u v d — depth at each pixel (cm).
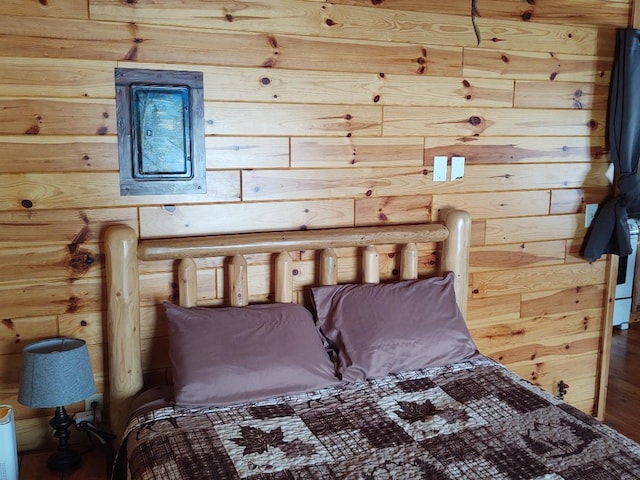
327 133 249
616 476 162
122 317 217
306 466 165
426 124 267
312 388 213
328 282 249
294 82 240
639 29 295
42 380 191
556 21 285
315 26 240
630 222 440
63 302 220
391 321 236
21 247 213
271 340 216
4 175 207
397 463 167
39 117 208
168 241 222
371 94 254
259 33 231
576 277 317
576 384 328
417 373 229
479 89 275
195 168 230
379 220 265
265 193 243
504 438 182
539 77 288
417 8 256
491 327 300
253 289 246
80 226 218
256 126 237
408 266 265
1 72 202
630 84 292
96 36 210
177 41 221
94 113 214
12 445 186
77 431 225
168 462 166
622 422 326
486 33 272
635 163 301
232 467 164
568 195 306
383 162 262
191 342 210
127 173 221
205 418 193
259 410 199
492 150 284
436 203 276
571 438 182
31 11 202
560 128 297
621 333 468
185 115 225
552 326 316
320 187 252
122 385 220
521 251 300
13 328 216
